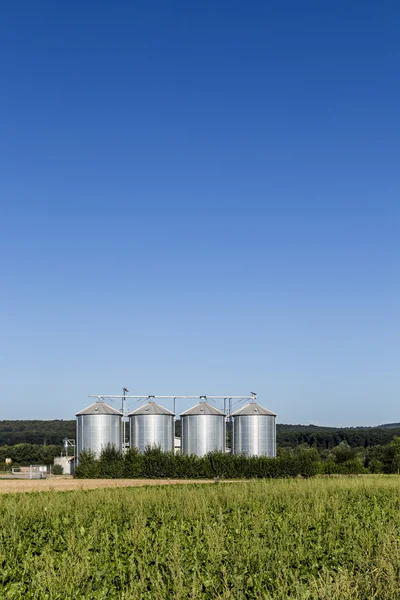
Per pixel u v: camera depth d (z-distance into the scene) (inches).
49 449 6663.4
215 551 721.6
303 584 572.1
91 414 3427.7
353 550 744.3
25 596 589.0
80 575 612.7
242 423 3513.8
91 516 1081.4
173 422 3563.0
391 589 558.6
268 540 804.0
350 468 3762.3
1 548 783.1
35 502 1270.9
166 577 632.4
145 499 1291.8
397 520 1039.0
